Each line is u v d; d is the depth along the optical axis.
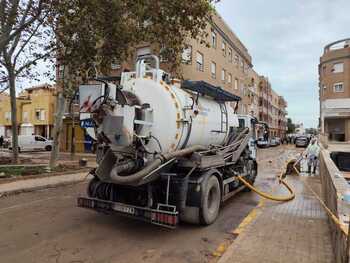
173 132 5.87
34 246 5.05
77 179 11.66
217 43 28.78
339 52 46.06
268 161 21.17
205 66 25.64
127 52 12.94
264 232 5.38
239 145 8.91
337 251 3.92
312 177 13.27
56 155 14.20
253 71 50.19
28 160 18.48
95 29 11.22
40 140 30.41
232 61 33.97
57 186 10.66
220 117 8.12
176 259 4.55
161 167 5.50
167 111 5.83
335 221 3.90
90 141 6.48
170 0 11.13
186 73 22.14
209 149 7.18
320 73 51.09
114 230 5.91
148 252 4.82
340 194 4.30
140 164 5.68
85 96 5.42
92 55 11.73
